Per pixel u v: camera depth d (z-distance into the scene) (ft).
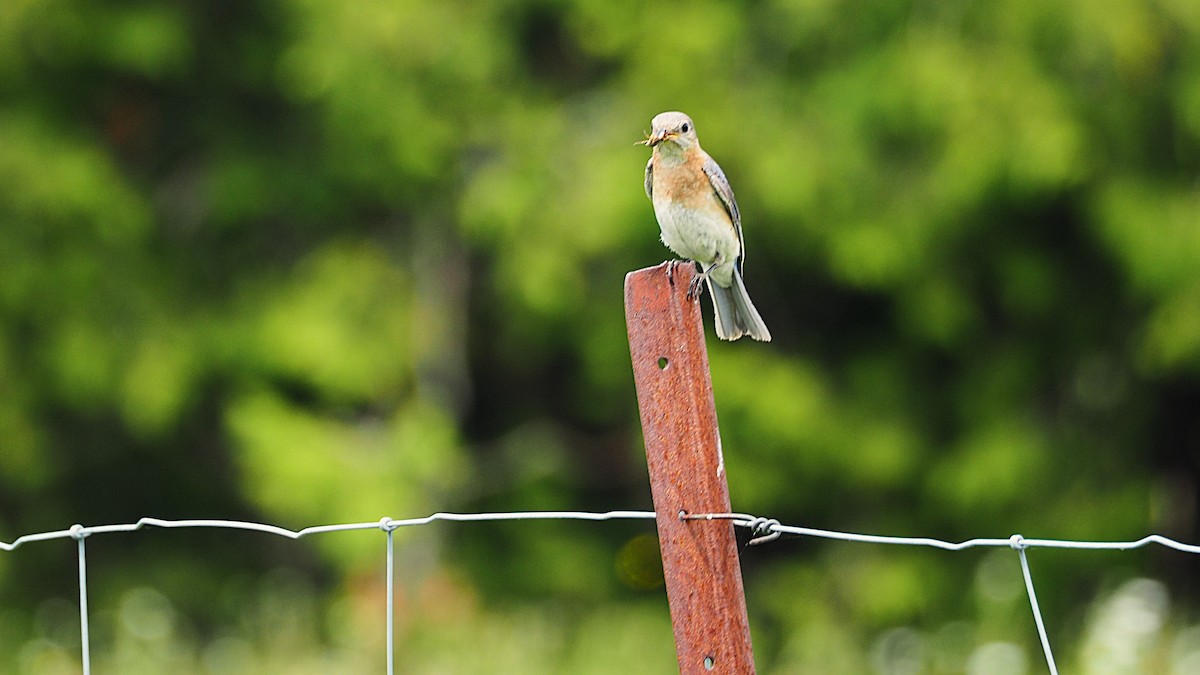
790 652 48.32
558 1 48.88
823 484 50.96
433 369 52.08
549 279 46.47
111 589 53.26
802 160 43.60
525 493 54.80
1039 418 49.65
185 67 49.19
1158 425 50.98
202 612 52.85
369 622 46.91
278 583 53.78
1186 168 44.11
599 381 51.13
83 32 47.52
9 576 53.11
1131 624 40.52
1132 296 46.60
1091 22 41.34
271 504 48.60
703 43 45.34
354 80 46.88
